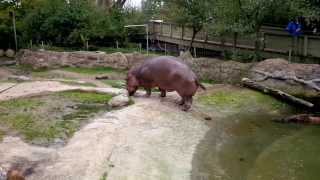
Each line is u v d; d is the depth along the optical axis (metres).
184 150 11.59
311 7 18.70
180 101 15.12
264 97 16.66
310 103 15.86
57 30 25.47
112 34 26.52
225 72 18.78
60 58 22.06
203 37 24.42
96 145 11.09
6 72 20.83
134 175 9.84
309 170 10.87
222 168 10.78
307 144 12.70
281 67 17.45
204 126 13.52
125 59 21.55
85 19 25.75
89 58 21.81
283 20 20.06
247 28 18.92
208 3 21.69
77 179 9.45
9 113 13.74
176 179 9.96
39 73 20.70
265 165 11.11
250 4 18.62
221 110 15.26
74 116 13.56
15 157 10.38
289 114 15.58
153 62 15.28
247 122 14.38
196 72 19.36
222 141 12.55
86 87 16.97
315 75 16.70
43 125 12.68
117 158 10.48
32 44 25.86
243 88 17.53
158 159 10.80
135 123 12.80
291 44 19.75
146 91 15.82
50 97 15.62
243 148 12.18
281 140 12.97
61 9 25.53
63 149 10.92
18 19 25.81
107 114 13.54
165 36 27.47
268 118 15.00
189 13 22.53
